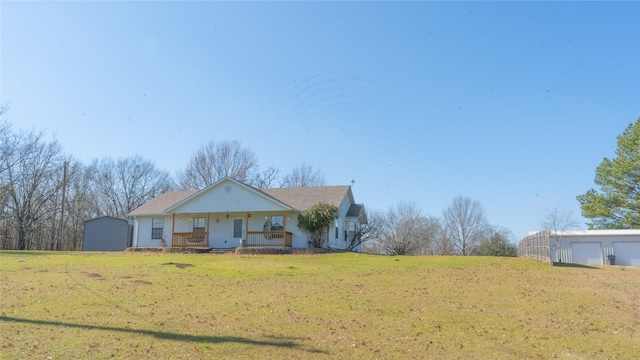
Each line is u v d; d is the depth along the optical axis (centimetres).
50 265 2136
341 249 3391
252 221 3328
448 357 963
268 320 1188
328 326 1154
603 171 4362
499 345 1049
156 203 3706
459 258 2717
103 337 1000
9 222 4697
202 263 2306
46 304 1261
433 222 5412
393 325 1182
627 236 3750
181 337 1025
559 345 1059
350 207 3825
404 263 2450
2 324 1056
